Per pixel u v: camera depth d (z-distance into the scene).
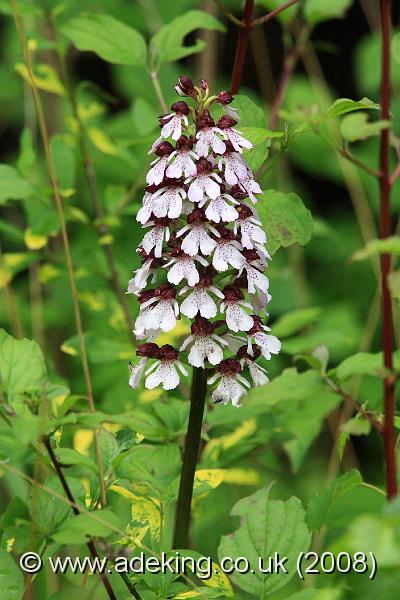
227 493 0.83
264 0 0.80
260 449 0.75
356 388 0.80
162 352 0.60
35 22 0.93
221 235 0.59
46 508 0.58
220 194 0.58
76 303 0.65
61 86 0.83
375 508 0.66
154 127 0.81
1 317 0.88
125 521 0.67
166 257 0.60
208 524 0.79
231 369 0.60
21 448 0.59
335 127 0.85
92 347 0.76
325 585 0.66
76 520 0.57
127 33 0.74
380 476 0.94
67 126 0.84
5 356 0.58
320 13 0.80
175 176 0.58
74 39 0.74
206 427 0.71
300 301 0.91
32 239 0.80
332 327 0.92
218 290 0.59
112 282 0.83
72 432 0.79
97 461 0.61
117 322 0.82
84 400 0.82
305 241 0.67
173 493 0.65
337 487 0.59
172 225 0.60
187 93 0.60
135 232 0.93
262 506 0.62
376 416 0.58
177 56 0.75
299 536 0.61
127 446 0.62
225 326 0.61
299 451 0.76
